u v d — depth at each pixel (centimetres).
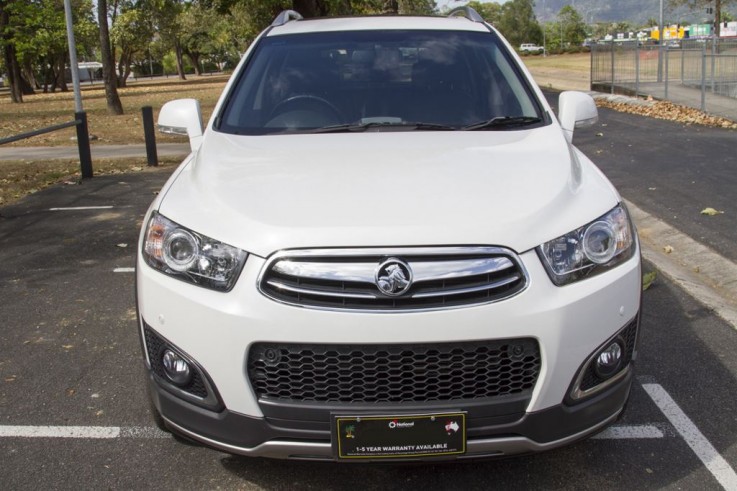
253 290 250
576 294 256
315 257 247
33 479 309
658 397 374
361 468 315
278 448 257
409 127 363
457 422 249
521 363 253
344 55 417
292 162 309
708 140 1185
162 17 5484
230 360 252
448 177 288
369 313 244
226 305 253
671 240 651
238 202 273
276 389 254
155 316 268
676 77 1980
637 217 728
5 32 3441
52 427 352
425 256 247
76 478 310
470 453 255
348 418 248
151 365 278
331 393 252
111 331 472
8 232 739
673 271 567
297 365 251
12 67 3766
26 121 2288
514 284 251
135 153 1338
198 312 256
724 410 360
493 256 250
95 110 2784
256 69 410
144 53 7450
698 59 1838
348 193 274
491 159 309
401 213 258
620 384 274
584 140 1255
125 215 804
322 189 278
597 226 269
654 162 1009
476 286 248
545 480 304
